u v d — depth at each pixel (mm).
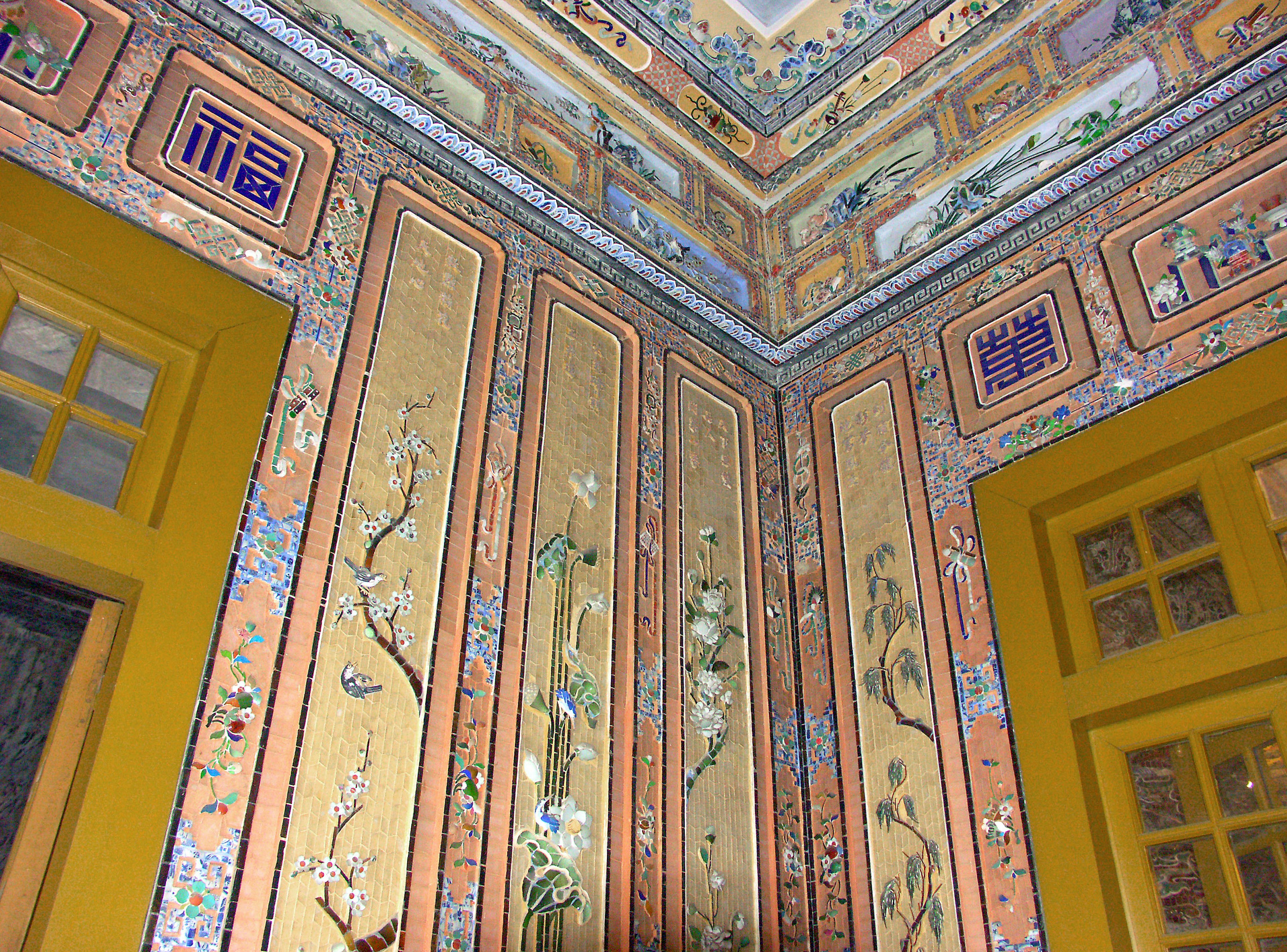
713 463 4297
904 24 4656
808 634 4113
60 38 2982
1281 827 2719
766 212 5199
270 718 2594
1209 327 3379
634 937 3104
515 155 4078
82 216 2807
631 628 3594
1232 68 3619
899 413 4203
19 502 2439
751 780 3713
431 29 4039
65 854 2193
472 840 2850
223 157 3213
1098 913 2879
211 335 2943
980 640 3525
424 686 2928
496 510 3369
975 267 4203
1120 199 3814
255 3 3488
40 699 2383
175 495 2668
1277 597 2932
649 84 4844
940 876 3311
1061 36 4250
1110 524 3430
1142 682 3064
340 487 2992
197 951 2277
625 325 4242
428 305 3525
